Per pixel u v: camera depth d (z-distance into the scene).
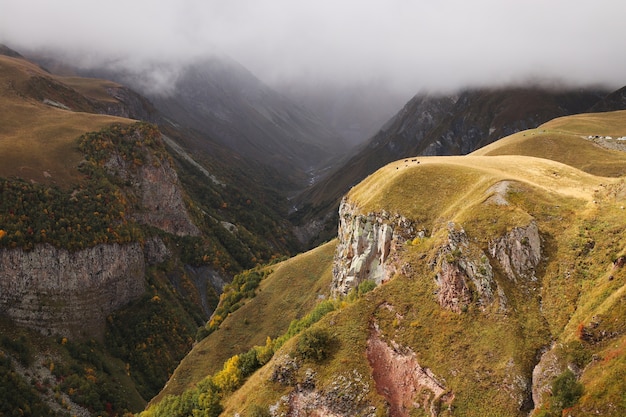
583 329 49.84
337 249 125.50
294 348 65.19
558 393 44.53
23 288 148.62
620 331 47.03
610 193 73.19
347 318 67.44
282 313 136.38
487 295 61.34
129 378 155.00
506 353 54.19
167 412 84.06
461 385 53.47
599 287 55.69
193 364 126.38
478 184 87.19
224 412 68.88
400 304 66.94
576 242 64.81
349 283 96.44
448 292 64.25
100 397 139.00
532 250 66.00
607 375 42.69
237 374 77.19
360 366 60.53
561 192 81.00
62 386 134.50
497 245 66.81
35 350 141.50
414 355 59.84
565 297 58.53
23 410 119.81
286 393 60.94
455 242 68.38
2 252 145.38
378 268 92.62
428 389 55.78
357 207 110.81
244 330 135.25
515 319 57.97
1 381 122.38
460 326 60.16
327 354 63.22
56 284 155.88
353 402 57.25
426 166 103.25
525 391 50.25
